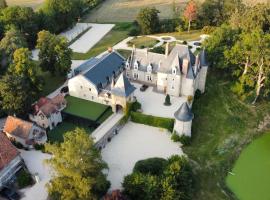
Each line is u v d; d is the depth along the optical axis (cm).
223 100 10862
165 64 10388
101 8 19225
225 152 8931
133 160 8519
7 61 11006
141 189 7250
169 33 15800
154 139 9212
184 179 7488
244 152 9144
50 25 15162
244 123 10069
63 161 6862
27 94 9469
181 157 7962
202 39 14825
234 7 15525
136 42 14700
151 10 15462
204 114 10169
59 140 9075
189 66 10044
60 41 11194
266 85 10844
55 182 7019
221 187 8050
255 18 12531
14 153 7850
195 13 15550
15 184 7800
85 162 6900
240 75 11525
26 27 14125
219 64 11538
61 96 9956
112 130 9212
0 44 11331
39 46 11350
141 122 9712
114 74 10931
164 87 10594
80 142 6819
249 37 10881
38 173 8025
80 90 10350
